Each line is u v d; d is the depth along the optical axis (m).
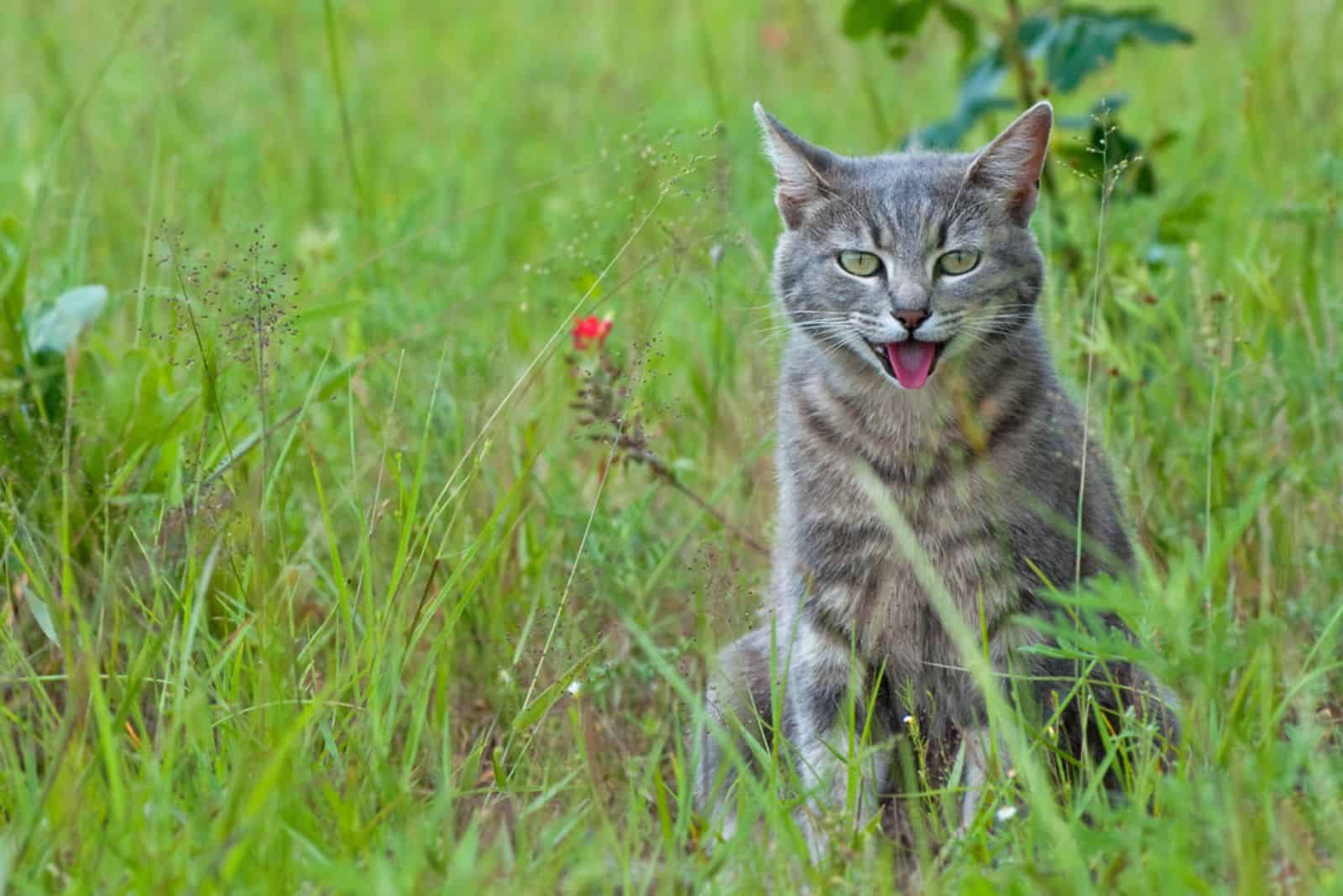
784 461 9.09
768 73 20.34
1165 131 14.62
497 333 11.65
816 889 6.64
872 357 8.73
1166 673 6.66
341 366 10.55
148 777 6.55
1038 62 15.32
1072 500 8.65
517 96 20.27
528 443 10.04
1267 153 14.43
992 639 8.58
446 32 23.89
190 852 6.29
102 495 8.83
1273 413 10.08
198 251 12.79
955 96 18.09
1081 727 8.45
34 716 8.00
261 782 6.03
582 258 11.12
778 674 8.97
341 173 16.95
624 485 10.59
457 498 9.23
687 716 8.85
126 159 15.41
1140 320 11.26
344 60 21.55
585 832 7.04
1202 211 12.18
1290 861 6.45
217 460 9.30
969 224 8.82
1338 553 9.28
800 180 9.25
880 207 8.83
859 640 8.73
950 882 6.62
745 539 10.12
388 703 7.69
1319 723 7.91
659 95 19.44
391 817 6.89
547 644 8.19
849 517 8.67
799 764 8.71
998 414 8.56
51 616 7.68
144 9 19.52
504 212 15.03
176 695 7.09
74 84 18.20
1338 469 9.88
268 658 7.35
